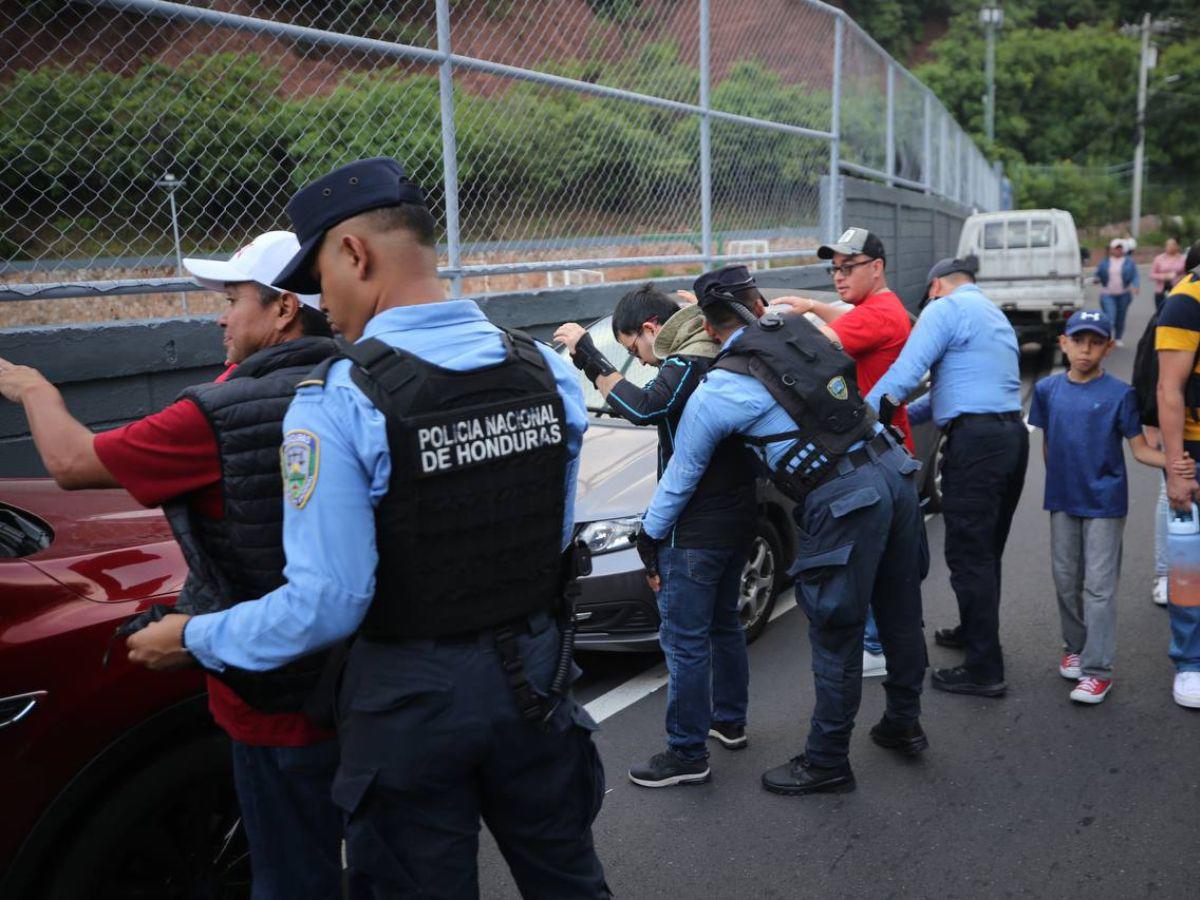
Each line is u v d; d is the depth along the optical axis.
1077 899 2.73
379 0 5.66
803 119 10.63
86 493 2.86
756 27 9.56
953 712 3.91
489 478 1.68
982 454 3.84
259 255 1.98
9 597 2.03
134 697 2.11
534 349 1.85
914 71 56.78
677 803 3.31
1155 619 4.78
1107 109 59.06
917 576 3.38
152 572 2.28
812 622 3.21
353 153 5.55
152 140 4.63
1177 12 67.50
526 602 1.76
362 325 1.76
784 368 3.04
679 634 3.31
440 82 5.98
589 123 7.32
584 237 7.39
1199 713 3.81
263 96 5.06
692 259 8.45
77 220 4.42
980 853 2.97
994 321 3.88
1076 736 3.67
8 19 4.17
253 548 1.81
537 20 6.84
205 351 4.73
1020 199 51.69
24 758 1.98
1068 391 3.90
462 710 1.68
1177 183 59.78
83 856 2.09
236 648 1.59
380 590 1.66
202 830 2.29
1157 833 3.04
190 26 4.74
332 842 2.05
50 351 4.18
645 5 7.86
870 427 3.15
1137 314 22.16
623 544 4.05
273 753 1.94
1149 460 3.79
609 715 3.98
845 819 3.18
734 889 2.84
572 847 1.87
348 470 1.57
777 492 4.68
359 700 1.70
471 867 1.77
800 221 10.79
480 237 6.50
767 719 3.89
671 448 3.37
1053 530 4.05
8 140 4.20
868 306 4.17
